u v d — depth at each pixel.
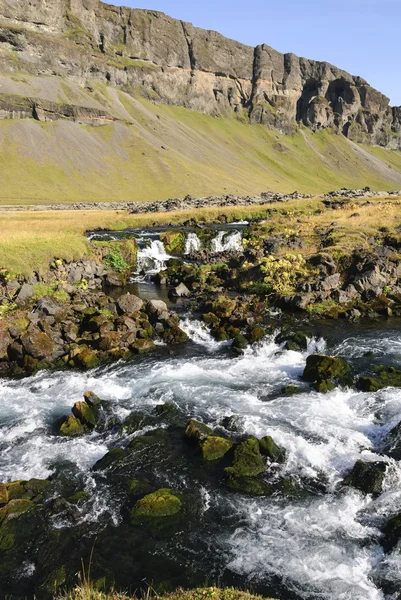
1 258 28.02
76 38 190.75
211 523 10.41
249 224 52.53
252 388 17.69
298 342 22.06
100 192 129.38
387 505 10.77
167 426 14.88
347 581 8.69
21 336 20.27
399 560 9.10
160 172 151.12
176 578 8.90
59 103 155.62
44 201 109.31
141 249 42.50
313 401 16.20
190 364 20.12
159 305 25.75
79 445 13.92
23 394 17.50
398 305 27.30
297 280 30.09
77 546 9.80
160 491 11.26
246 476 11.98
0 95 144.25
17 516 10.65
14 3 172.00
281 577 8.85
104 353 20.95
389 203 61.44
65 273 30.83
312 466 12.40
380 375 17.75
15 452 13.51
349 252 32.59
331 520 10.38
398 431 13.53
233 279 32.69
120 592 8.47
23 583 8.88
